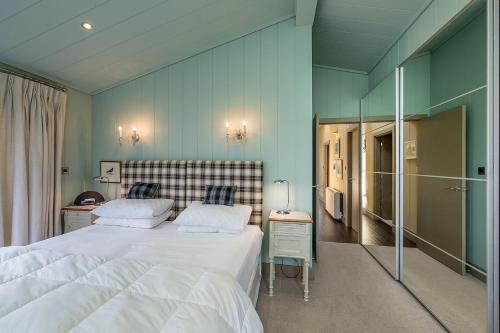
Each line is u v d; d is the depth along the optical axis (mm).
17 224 2328
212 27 2492
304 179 2592
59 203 2775
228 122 2771
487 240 1417
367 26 2590
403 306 2004
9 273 1124
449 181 1812
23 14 1865
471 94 1593
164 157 2977
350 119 3639
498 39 1354
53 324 756
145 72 2998
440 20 1932
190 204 2496
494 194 1386
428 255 2033
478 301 1553
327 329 1717
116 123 3172
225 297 1031
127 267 1209
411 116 2293
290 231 2164
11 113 2338
